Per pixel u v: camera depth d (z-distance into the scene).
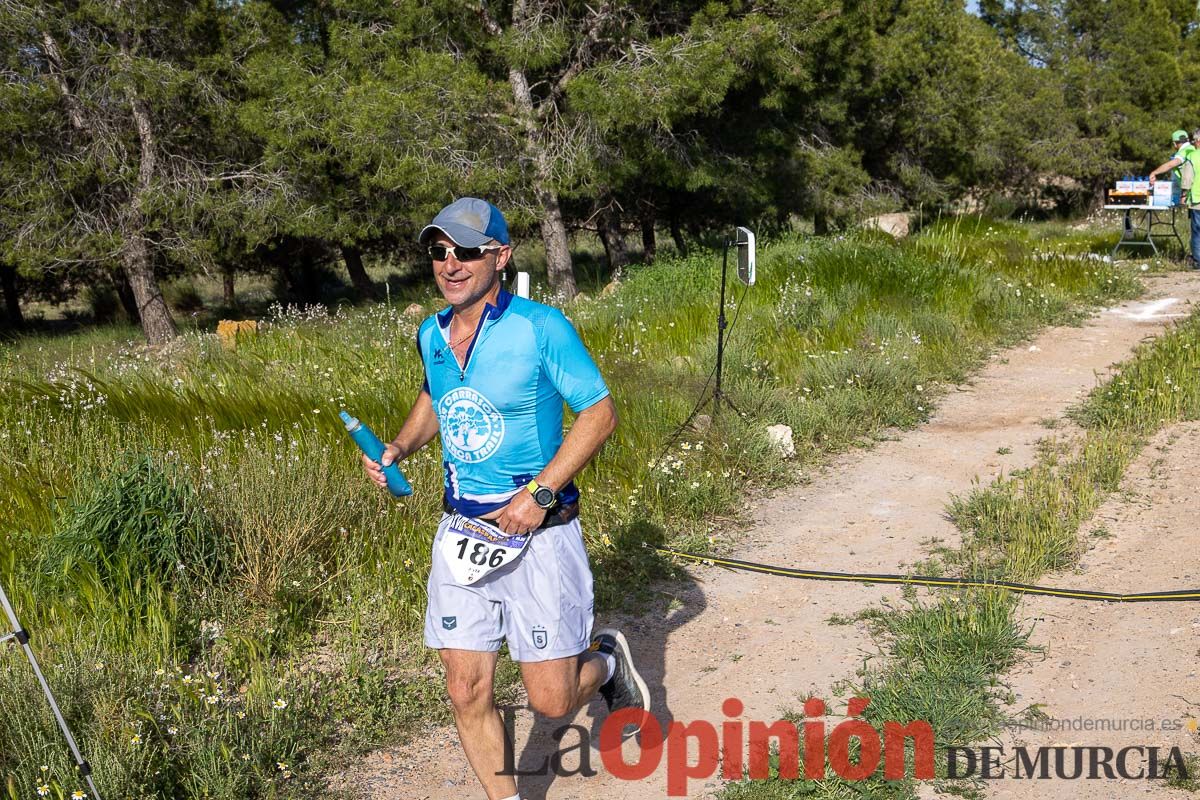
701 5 16.95
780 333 10.05
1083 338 10.49
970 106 27.17
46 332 25.55
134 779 3.67
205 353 11.45
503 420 3.19
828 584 5.38
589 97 14.91
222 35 19.38
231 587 5.19
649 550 5.78
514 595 3.24
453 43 16.83
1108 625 4.64
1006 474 6.83
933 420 8.23
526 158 16.45
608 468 6.58
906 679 4.24
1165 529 5.62
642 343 10.02
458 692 3.28
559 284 17.77
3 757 3.78
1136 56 32.75
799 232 17.03
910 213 26.92
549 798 3.76
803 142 22.05
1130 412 7.52
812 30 16.12
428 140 15.39
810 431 7.72
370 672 4.52
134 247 18.92
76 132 18.75
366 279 25.92
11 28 17.16
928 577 5.29
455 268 3.13
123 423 7.53
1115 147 32.66
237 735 3.98
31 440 7.15
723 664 4.63
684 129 18.33
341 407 7.68
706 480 6.60
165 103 18.20
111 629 4.69
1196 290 12.55
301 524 5.55
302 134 17.27
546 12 16.69
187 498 5.36
